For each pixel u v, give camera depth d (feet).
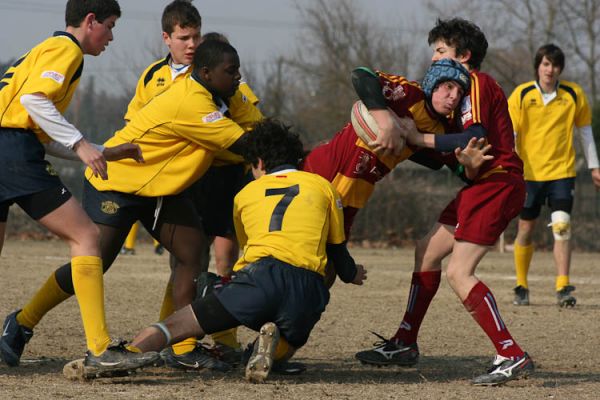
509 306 117.19
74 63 62.28
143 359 61.21
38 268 155.63
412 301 72.23
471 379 68.85
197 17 76.38
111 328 92.22
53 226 63.16
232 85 68.74
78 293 63.10
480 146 65.10
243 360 66.80
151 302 113.29
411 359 72.33
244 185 77.30
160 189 68.74
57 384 61.72
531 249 118.62
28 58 62.49
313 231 63.52
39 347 79.92
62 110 63.98
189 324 61.98
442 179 270.67
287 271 62.23
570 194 119.75
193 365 69.77
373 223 264.11
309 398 58.23
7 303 108.58
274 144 66.64
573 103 121.70
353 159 69.15
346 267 66.13
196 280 70.28
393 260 198.39
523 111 121.70
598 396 61.36
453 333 93.71
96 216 70.13
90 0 64.39
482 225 66.54
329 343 86.84
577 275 167.63
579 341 89.35
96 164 61.67
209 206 77.00
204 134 67.51
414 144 66.49
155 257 189.57
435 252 71.46
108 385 61.67
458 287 67.05
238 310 61.36
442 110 66.33
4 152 61.93
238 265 64.23
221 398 57.47
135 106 79.20
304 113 404.36
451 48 69.92
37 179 62.44
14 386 60.70
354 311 109.50
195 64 68.59
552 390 63.41
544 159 119.65
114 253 71.31
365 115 67.10
